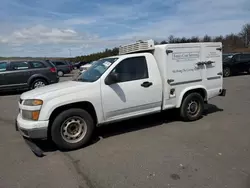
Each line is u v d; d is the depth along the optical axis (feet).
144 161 11.06
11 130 17.15
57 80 37.76
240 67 50.34
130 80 14.61
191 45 16.69
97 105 13.47
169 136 14.46
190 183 8.96
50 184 9.41
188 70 16.75
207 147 12.41
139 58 15.14
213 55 18.03
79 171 10.41
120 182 9.29
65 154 12.41
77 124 13.07
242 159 10.84
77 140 13.03
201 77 17.52
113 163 11.02
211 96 18.39
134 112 14.97
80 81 14.83
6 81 33.83
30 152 12.84
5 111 24.02
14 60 34.83
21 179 9.89
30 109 12.10
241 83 38.50
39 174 10.28
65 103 12.52
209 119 17.93
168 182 9.10
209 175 9.50
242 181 8.97
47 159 11.84
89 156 11.99
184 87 16.79
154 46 15.92
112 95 13.89
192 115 17.62
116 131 15.96
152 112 15.72
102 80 13.67
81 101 12.96
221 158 11.02
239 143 12.77
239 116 18.38
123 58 14.53
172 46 15.76
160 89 15.69
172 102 16.42
